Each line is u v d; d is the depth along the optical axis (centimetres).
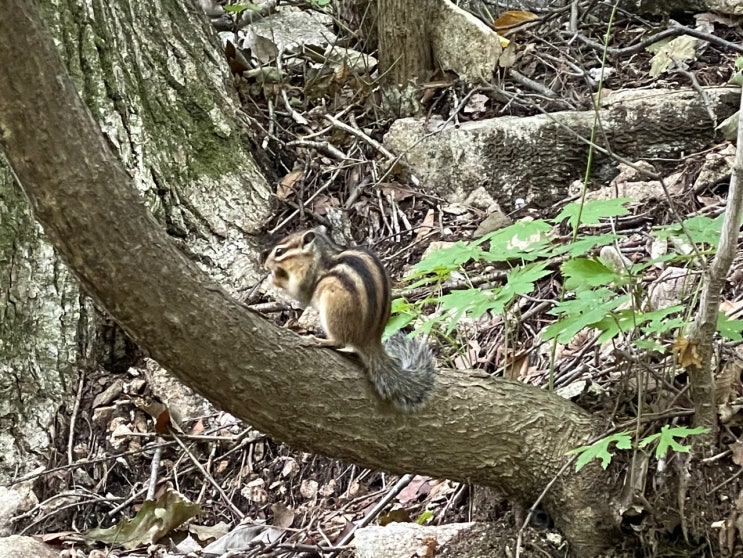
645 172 143
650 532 139
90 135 117
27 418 181
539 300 179
